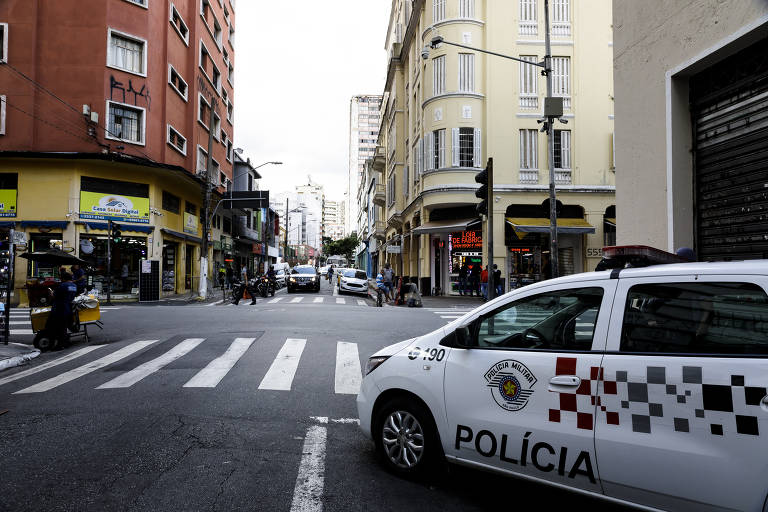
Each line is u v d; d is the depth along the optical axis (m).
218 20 31.62
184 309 15.91
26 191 19.36
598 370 2.78
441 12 22.89
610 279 2.97
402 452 3.67
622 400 2.67
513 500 3.34
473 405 3.27
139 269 21.03
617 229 7.72
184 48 25.86
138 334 10.69
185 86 26.08
